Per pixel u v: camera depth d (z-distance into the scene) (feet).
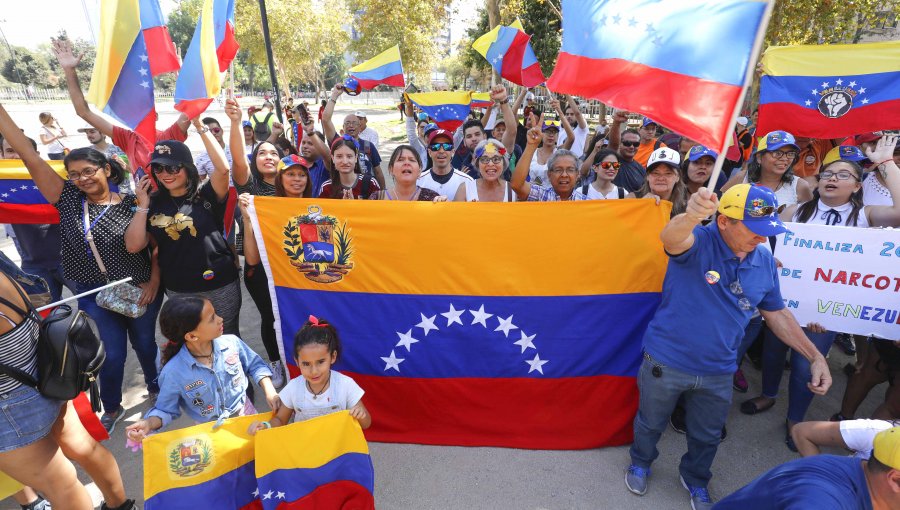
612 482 10.59
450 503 10.04
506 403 11.90
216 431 8.27
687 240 8.25
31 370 7.57
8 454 7.61
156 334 17.42
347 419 8.33
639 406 10.03
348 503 8.17
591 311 11.40
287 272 11.87
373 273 11.64
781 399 13.76
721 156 7.22
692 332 8.77
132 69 11.73
